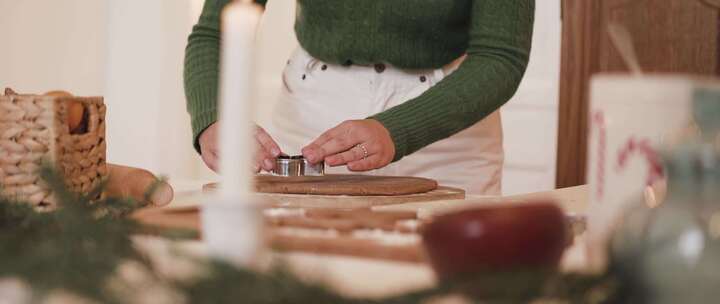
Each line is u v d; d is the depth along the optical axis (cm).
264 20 345
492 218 48
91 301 45
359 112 171
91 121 104
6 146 92
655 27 261
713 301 42
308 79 177
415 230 66
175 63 338
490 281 42
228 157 48
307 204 117
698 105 46
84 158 101
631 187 58
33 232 58
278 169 138
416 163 175
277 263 44
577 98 274
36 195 92
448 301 44
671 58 259
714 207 44
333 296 42
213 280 42
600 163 60
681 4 257
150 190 77
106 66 337
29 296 45
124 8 335
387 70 171
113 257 49
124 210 73
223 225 48
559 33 298
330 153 139
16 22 308
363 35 165
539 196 120
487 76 153
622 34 59
